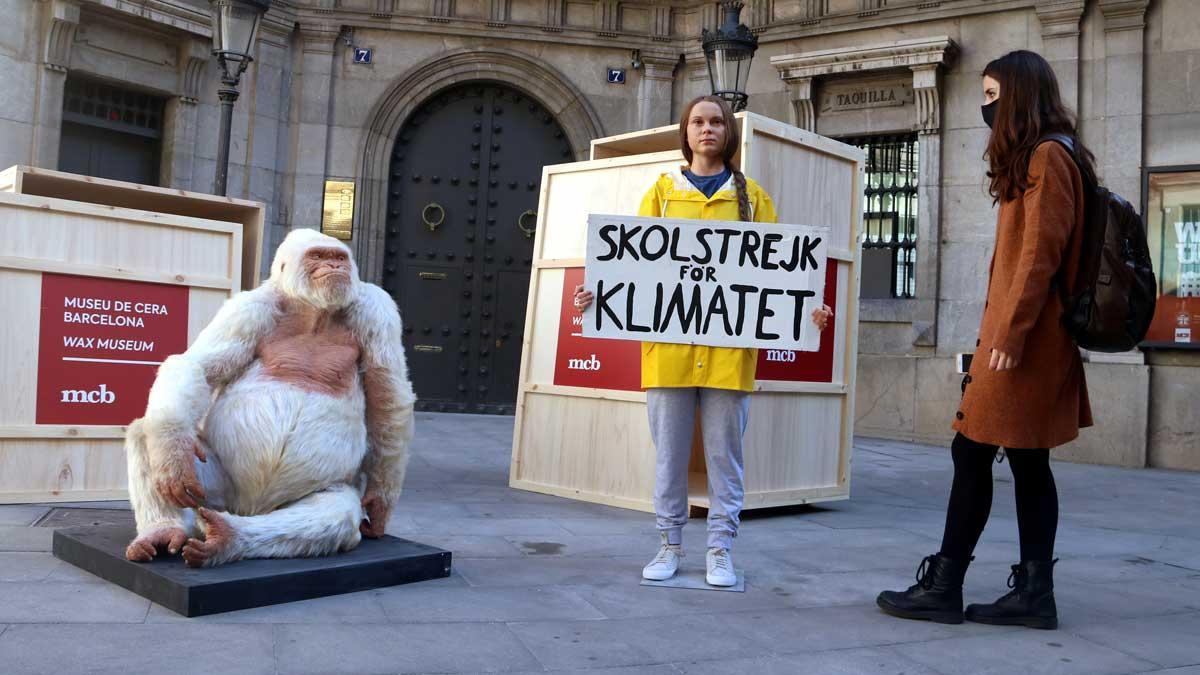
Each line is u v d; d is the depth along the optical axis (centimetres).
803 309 371
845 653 299
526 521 515
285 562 334
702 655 291
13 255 494
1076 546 514
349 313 354
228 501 345
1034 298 314
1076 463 1040
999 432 327
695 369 372
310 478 341
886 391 1173
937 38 1134
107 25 1099
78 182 519
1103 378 1042
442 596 344
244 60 870
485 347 1295
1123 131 1055
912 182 1202
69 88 1099
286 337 347
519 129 1319
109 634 280
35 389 498
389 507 379
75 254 512
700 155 393
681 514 388
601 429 600
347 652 275
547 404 632
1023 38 1118
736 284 374
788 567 426
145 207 577
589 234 379
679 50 1323
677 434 384
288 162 1255
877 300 1184
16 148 1034
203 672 252
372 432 367
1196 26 1027
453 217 1305
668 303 375
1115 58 1062
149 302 535
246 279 591
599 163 627
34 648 265
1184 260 1020
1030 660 298
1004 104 335
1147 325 327
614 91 1320
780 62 1240
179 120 1160
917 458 971
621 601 350
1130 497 756
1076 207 323
